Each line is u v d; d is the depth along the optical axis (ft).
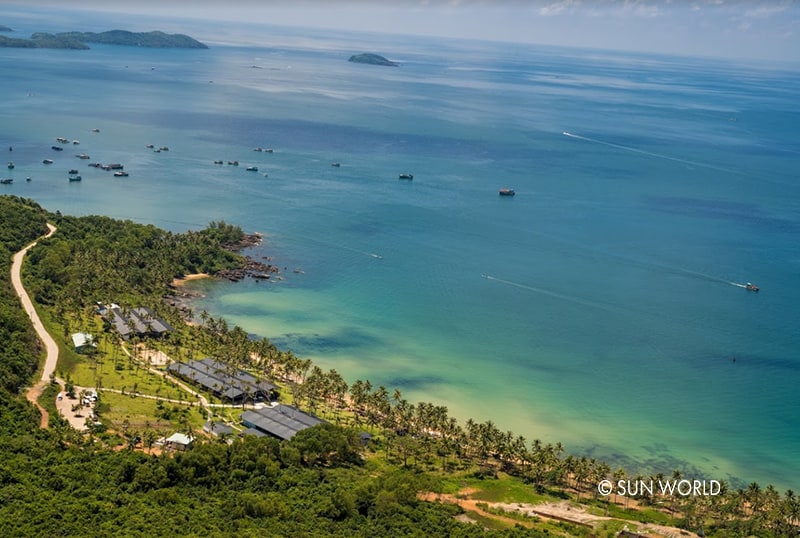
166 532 492.95
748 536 625.00
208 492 574.97
